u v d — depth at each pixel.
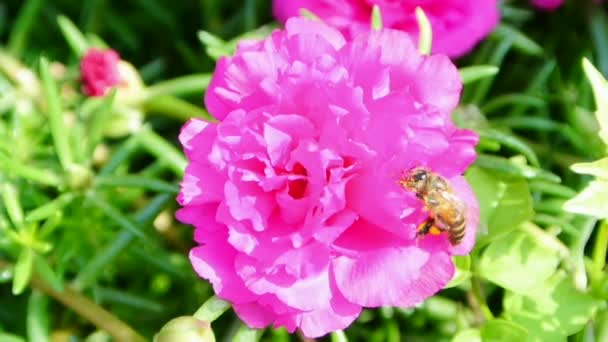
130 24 0.33
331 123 0.22
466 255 0.24
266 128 0.23
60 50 0.33
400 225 0.22
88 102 0.29
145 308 0.28
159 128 0.31
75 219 0.27
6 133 0.29
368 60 0.23
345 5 0.26
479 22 0.27
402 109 0.22
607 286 0.25
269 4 0.31
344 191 0.23
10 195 0.27
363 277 0.22
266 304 0.23
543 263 0.25
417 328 0.28
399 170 0.22
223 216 0.23
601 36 0.30
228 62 0.24
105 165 0.28
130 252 0.28
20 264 0.26
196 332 0.24
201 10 0.33
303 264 0.22
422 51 0.25
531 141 0.29
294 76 0.23
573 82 0.30
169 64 0.33
